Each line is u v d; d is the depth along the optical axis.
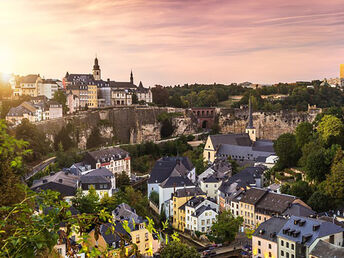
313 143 148.50
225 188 155.38
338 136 145.75
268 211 123.88
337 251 88.25
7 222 18.41
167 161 190.50
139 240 99.94
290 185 142.75
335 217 111.06
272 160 198.75
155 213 158.50
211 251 113.12
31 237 16.25
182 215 141.50
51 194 20.11
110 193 144.50
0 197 58.44
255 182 159.62
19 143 23.73
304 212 114.25
